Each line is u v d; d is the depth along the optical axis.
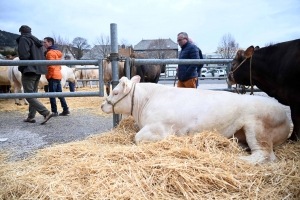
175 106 2.93
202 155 2.28
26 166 2.54
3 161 2.86
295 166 2.24
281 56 3.44
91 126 4.75
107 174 2.13
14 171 2.41
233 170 2.16
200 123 2.80
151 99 3.19
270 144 2.63
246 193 1.94
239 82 4.12
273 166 2.28
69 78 11.12
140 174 2.08
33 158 2.74
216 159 2.24
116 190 1.93
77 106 7.78
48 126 4.80
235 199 1.90
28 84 5.00
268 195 1.93
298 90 3.19
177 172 2.04
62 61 4.06
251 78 3.91
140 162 2.25
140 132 2.96
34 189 2.03
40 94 4.21
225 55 34.44
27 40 4.89
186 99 2.96
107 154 2.43
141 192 1.92
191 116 2.83
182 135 2.84
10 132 4.33
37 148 3.36
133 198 1.84
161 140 2.62
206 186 1.98
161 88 3.27
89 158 2.43
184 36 5.25
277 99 3.69
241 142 2.85
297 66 3.11
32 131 4.39
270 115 2.67
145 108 3.16
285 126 2.79
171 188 1.99
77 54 43.44
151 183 2.00
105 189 1.96
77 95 4.21
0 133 4.26
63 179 2.13
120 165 2.22
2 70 9.01
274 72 3.53
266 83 3.78
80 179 2.14
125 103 3.35
